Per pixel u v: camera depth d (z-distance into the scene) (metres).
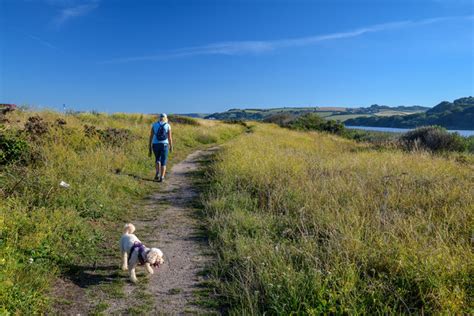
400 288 4.15
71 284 4.86
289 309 4.04
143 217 7.76
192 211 8.22
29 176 7.86
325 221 6.43
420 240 5.20
